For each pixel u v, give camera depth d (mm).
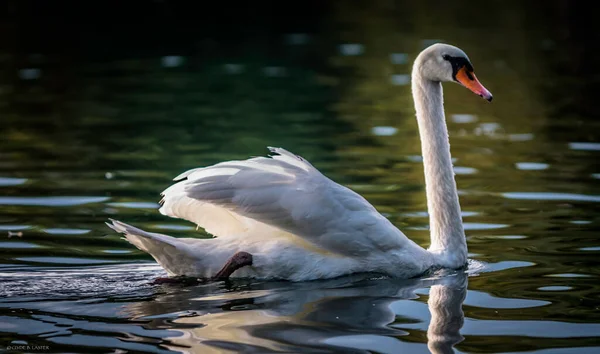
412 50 33062
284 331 9305
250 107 24078
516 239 13031
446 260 12070
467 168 17594
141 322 9523
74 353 8602
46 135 20547
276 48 34281
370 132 21078
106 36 36906
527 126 21438
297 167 11438
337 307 10195
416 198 15500
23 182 16344
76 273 11445
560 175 16672
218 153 18719
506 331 9375
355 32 37844
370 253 11508
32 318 9641
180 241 11102
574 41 34406
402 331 9367
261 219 11133
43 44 34875
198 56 32688
